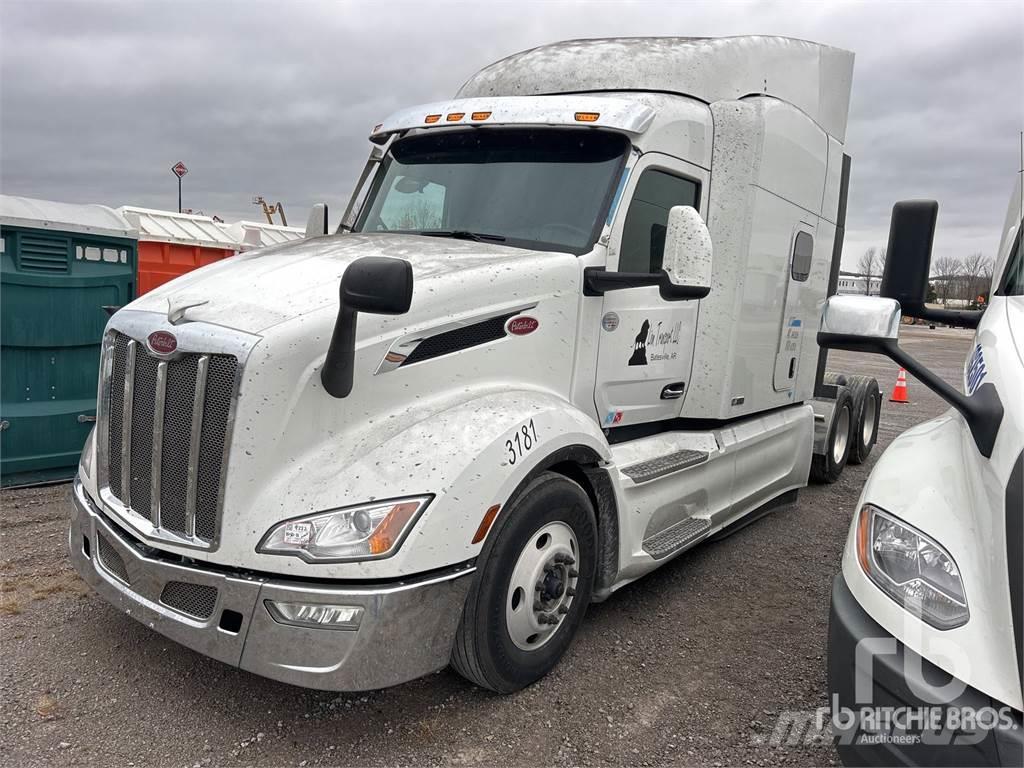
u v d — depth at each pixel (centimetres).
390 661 279
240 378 282
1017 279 320
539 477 336
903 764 221
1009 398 242
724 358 489
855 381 851
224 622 286
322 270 339
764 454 573
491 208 420
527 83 481
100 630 376
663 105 429
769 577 502
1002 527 220
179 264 923
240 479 285
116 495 332
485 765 291
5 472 584
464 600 299
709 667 375
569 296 379
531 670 341
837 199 638
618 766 295
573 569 354
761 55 515
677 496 452
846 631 243
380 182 473
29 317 586
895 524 249
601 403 414
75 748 288
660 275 376
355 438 300
